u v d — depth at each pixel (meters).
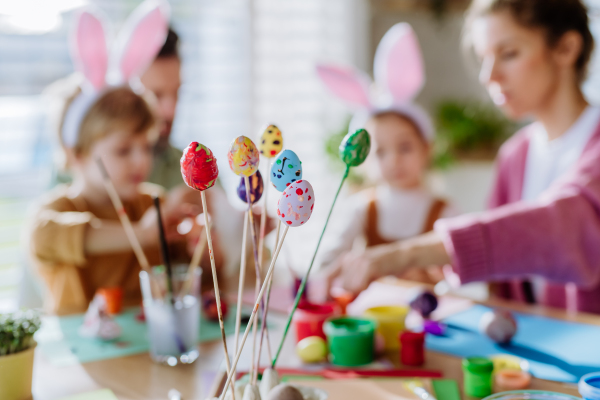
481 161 2.82
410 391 0.67
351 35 2.81
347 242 1.69
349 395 0.66
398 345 0.84
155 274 0.84
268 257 1.43
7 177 2.12
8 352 0.67
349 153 0.58
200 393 0.70
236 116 2.53
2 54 2.04
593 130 1.21
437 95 3.29
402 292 1.13
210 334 0.91
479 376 0.67
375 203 1.73
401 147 1.67
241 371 0.74
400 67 1.64
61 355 0.83
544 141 1.33
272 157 0.60
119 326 0.92
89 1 2.12
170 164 1.73
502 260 0.94
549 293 1.29
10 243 2.14
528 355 0.79
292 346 0.85
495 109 3.11
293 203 0.50
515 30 1.15
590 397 0.57
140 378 0.74
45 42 2.11
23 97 2.10
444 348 0.83
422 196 1.71
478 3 1.23
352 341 0.77
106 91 1.30
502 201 1.46
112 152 1.28
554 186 1.09
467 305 1.04
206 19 2.43
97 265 1.30
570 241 0.96
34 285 1.46
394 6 3.04
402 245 0.96
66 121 1.33
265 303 0.58
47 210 1.29
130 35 1.32
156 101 1.61
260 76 2.57
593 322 0.93
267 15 2.56
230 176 2.10
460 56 3.27
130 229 0.95
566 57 1.19
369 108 1.69
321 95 2.71
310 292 1.11
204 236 0.95
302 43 2.67
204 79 2.44
